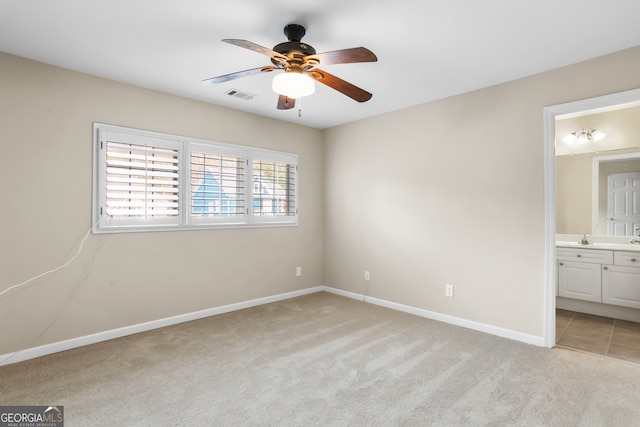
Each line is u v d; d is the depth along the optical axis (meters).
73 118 2.77
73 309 2.78
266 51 1.89
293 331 3.17
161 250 3.27
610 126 4.06
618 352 2.71
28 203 2.58
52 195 2.68
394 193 3.87
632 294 3.47
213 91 3.25
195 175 3.49
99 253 2.91
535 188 2.82
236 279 3.84
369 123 4.13
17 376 2.29
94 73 2.83
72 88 2.76
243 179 3.88
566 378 2.27
